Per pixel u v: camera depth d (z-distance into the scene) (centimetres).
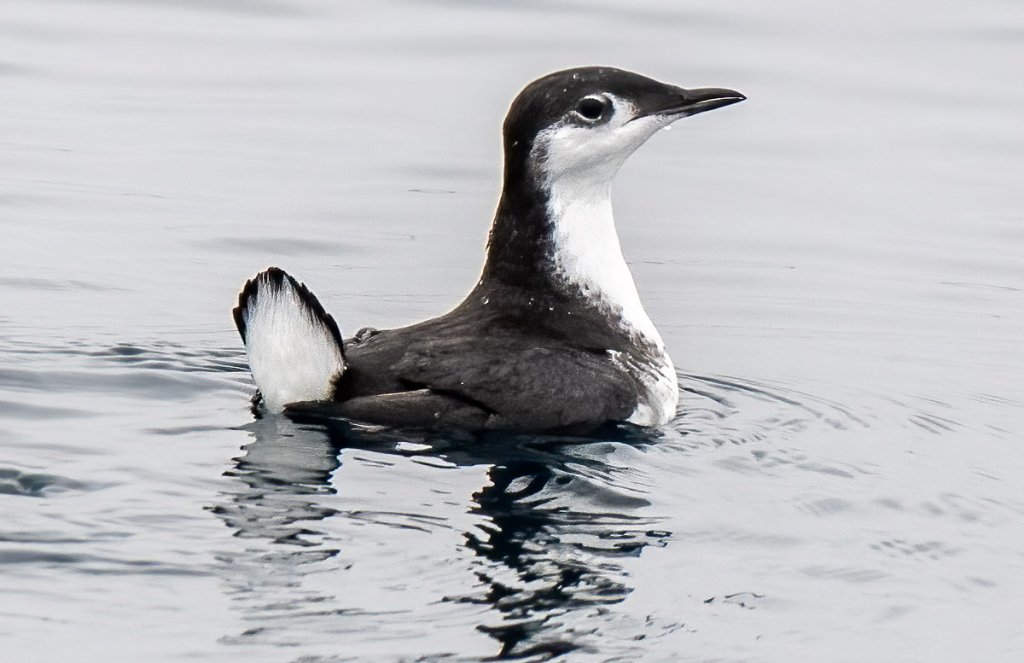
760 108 2419
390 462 1132
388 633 908
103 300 1631
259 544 1008
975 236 2012
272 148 2214
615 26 2705
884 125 2392
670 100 1305
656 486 1146
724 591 996
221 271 1764
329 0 2898
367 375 1191
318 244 1880
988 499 1188
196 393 1307
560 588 977
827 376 1531
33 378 1322
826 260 1914
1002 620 984
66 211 1930
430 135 2283
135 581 953
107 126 2256
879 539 1094
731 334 1669
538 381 1191
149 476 1102
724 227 2017
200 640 891
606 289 1309
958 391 1502
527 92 1299
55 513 1034
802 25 2794
